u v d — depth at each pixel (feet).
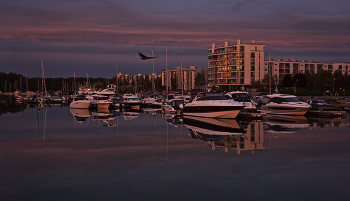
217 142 58.90
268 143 57.47
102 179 36.04
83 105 172.76
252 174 37.86
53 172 38.81
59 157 46.80
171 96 188.55
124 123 94.07
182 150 51.62
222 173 38.24
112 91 241.35
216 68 432.25
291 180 35.60
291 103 116.47
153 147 54.49
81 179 36.04
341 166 41.37
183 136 66.90
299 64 458.09
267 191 32.22
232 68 403.34
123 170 39.68
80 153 49.67
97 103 168.45
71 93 355.77
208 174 37.88
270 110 122.31
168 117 116.37
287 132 71.41
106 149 52.90
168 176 37.14
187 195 31.17
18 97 294.05
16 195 31.24
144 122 96.89
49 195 31.22
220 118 106.22
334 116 114.52
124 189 32.81
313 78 389.19
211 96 110.63
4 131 75.97
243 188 33.09
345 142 58.34
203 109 108.68
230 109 102.89
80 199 30.19
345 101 198.80
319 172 38.65
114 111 156.35
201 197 30.63
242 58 392.88
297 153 48.91
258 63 397.80
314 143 57.31
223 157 46.42
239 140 60.90
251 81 394.52
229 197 30.63
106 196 30.94
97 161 44.29
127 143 58.70
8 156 47.50
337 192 31.89
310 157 46.29
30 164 42.60
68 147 54.80
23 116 121.29
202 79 504.84
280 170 39.47
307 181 35.24
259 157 46.34
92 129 79.77
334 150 51.11
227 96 125.18
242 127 81.51
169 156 47.19
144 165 42.01
